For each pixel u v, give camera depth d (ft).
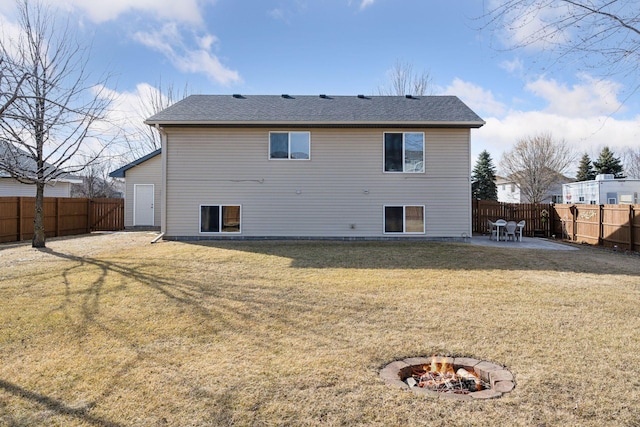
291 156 42.24
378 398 9.35
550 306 17.25
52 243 39.91
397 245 37.37
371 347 12.59
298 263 27.86
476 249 35.04
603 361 11.40
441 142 42.22
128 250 34.22
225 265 27.07
